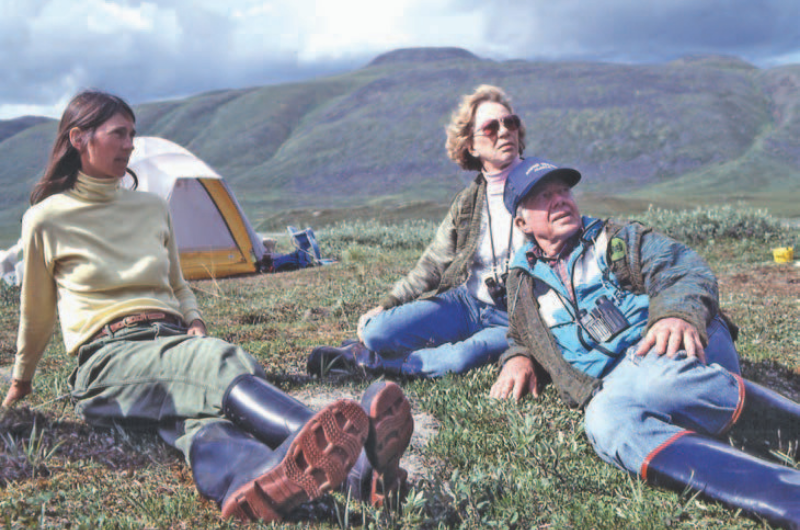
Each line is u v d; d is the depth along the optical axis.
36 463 2.25
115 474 2.27
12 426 2.55
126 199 2.80
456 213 3.72
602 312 2.59
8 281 8.03
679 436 2.14
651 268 2.52
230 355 2.23
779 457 2.26
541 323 2.78
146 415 2.37
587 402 2.58
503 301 3.56
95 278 2.61
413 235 13.02
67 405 2.91
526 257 2.87
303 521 1.94
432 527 1.89
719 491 1.97
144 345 2.42
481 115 3.55
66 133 2.65
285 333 4.94
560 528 1.90
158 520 1.93
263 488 1.80
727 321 2.71
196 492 2.14
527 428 2.41
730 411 2.25
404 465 2.41
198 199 9.89
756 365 3.71
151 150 10.08
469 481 2.06
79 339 2.59
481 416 2.76
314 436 1.73
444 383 3.25
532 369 2.97
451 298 3.64
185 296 2.99
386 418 1.83
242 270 9.82
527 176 2.72
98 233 2.66
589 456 2.43
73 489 2.15
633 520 1.93
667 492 2.11
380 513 1.88
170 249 3.01
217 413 2.18
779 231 10.59
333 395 3.23
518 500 2.03
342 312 5.67
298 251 10.13
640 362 2.37
